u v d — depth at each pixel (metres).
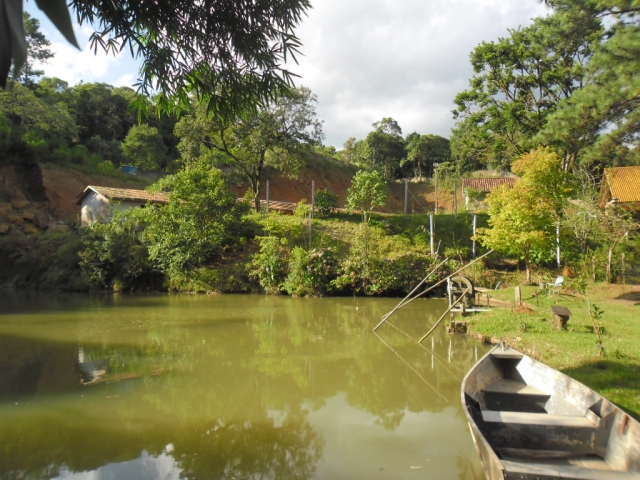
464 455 5.32
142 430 6.04
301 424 6.29
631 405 5.82
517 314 12.29
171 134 51.78
